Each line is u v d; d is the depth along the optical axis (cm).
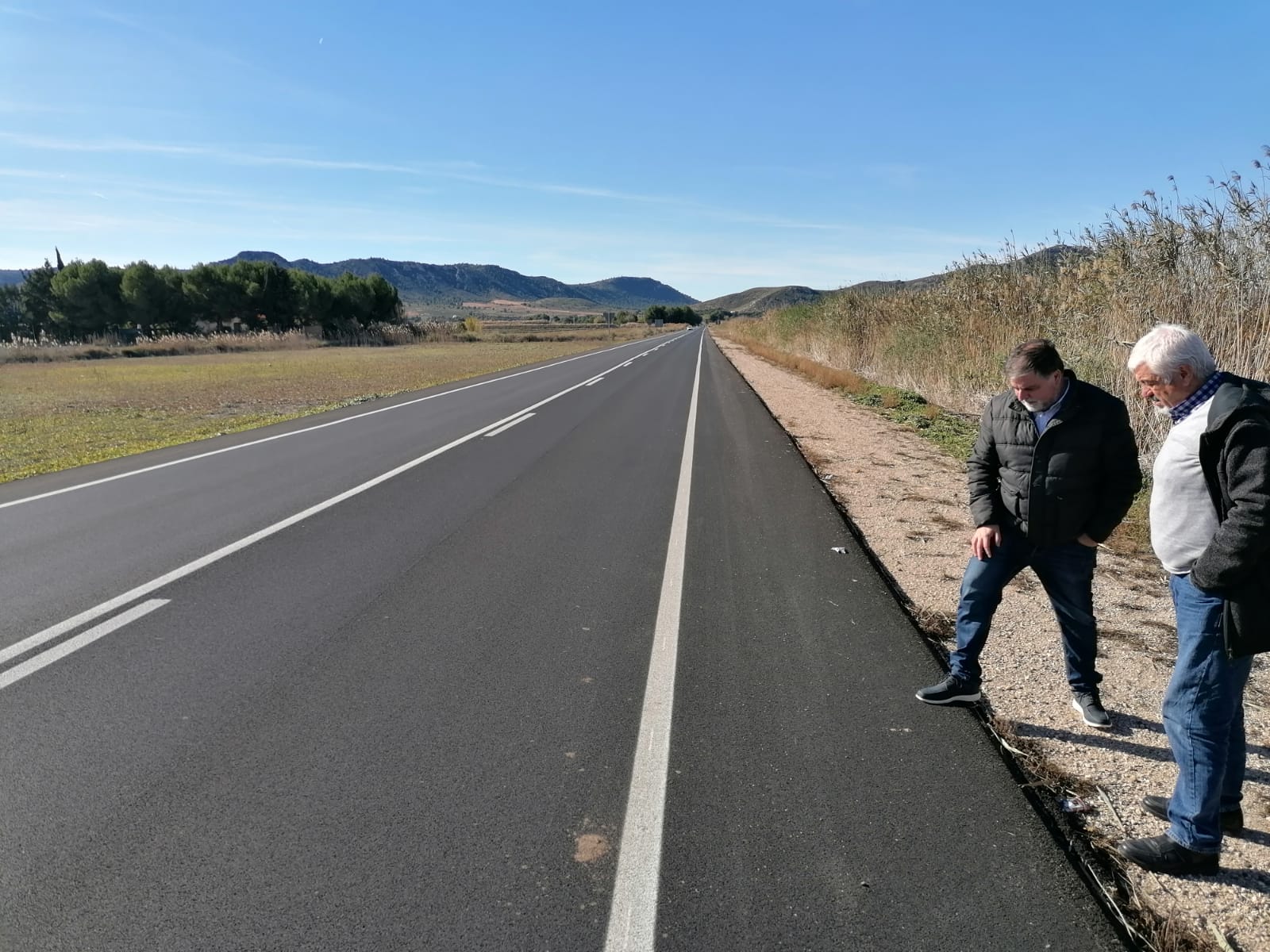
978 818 288
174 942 229
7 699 376
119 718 358
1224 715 260
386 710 366
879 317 2242
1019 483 352
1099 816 295
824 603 509
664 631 460
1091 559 356
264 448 1105
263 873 258
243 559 595
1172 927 239
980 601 368
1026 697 387
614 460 1018
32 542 638
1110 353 897
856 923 237
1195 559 264
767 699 379
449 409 1598
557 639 449
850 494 845
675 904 245
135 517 717
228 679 397
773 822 285
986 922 238
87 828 280
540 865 263
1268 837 289
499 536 662
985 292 1461
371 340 6203
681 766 322
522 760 325
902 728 353
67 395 2012
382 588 531
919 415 1452
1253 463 238
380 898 247
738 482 884
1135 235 886
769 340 4672
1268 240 746
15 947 226
